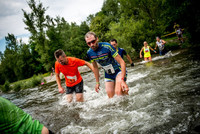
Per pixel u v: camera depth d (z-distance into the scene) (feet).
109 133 5.69
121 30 44.80
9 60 129.80
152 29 43.19
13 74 135.23
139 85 11.27
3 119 3.68
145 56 27.50
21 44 127.75
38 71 129.18
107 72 10.31
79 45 113.60
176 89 8.28
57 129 7.19
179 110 5.95
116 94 9.83
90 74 30.04
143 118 6.12
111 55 9.61
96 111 8.42
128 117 6.57
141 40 42.01
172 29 70.44
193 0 26.53
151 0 43.16
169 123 5.26
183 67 13.30
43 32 77.25
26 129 4.04
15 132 3.85
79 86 12.09
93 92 13.41
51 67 79.51
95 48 9.04
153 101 7.55
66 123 7.68
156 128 5.18
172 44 37.09
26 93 25.34
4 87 44.52
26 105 14.43
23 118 4.11
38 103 14.21
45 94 18.89
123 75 8.64
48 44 78.38
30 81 40.70
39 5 73.20
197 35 28.86
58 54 10.81
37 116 9.89
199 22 26.86
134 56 42.68
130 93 9.89
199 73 10.09
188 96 6.98
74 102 11.48
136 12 48.80
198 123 4.78
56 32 82.74
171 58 21.88
